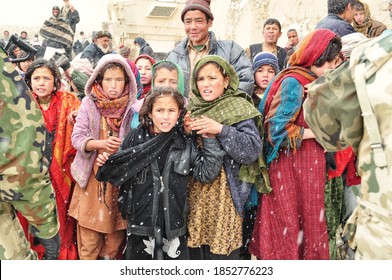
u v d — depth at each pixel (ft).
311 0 22.90
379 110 4.14
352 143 4.60
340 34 10.57
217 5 31.53
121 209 7.28
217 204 7.38
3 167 4.25
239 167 7.57
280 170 7.59
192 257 7.55
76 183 8.05
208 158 7.14
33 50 8.31
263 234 7.64
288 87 7.40
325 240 7.48
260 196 8.05
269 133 7.50
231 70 7.71
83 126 7.92
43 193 4.56
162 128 7.04
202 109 7.71
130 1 36.63
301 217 7.61
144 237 7.24
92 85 8.11
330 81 4.63
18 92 4.32
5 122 4.22
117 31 36.99
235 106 7.54
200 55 10.07
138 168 7.04
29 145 4.31
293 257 7.35
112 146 7.39
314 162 7.50
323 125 4.86
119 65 8.02
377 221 4.28
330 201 7.92
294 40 19.15
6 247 4.49
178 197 7.11
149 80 10.75
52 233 4.90
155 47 37.58
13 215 4.70
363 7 13.83
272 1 26.22
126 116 8.14
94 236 7.90
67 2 24.71
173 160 7.10
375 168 4.25
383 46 4.21
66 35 24.11
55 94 8.75
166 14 36.52
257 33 26.09
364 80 4.26
